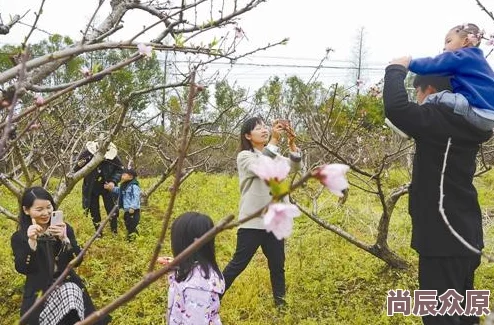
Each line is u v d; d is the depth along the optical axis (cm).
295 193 817
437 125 292
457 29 306
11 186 443
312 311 451
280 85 971
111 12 244
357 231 700
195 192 980
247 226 418
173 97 918
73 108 707
